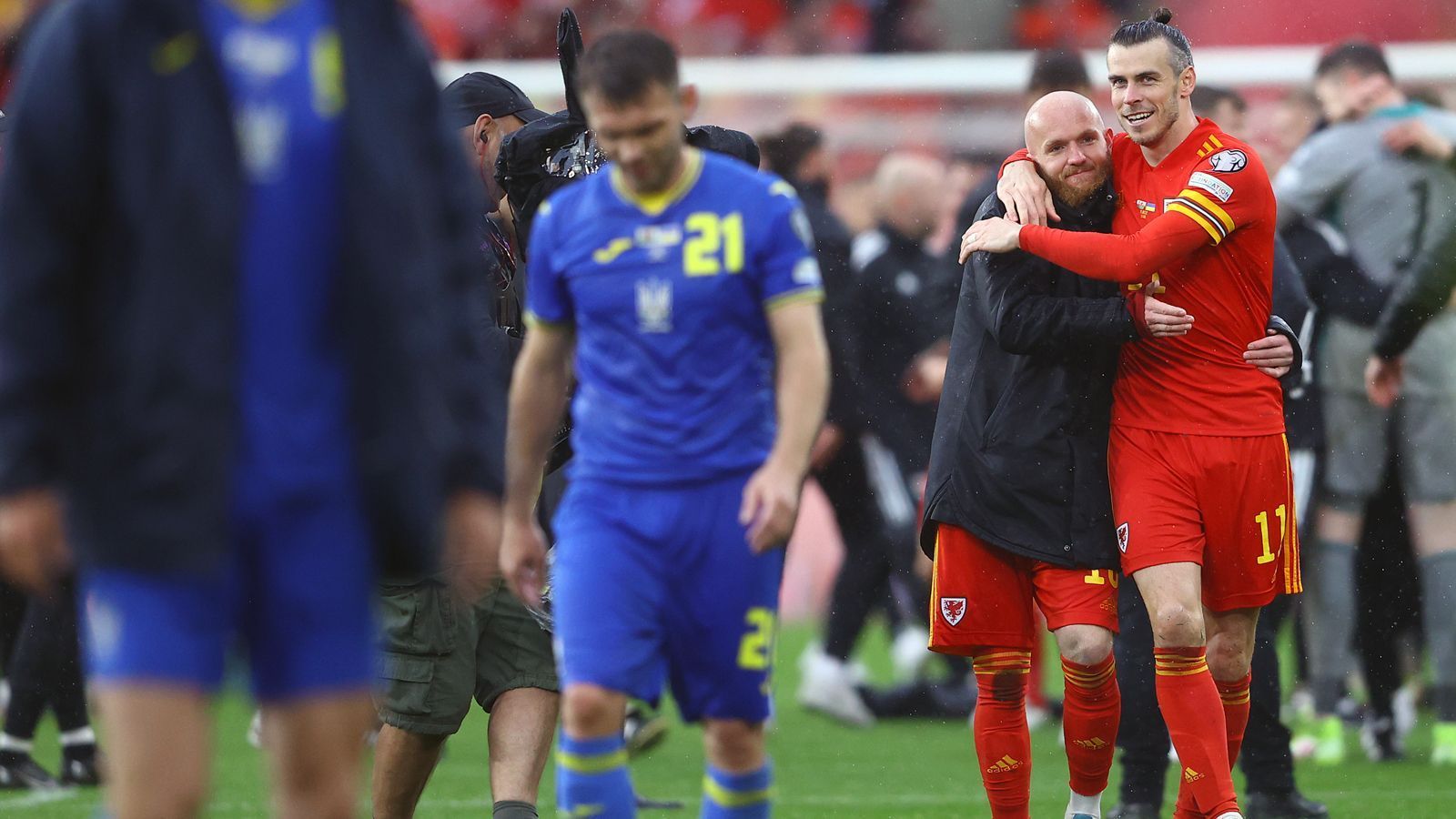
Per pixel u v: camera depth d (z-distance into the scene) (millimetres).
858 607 30016
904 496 30188
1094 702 16234
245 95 9094
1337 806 21219
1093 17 49781
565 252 12734
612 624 12516
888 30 50688
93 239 8938
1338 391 25344
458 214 9844
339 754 9469
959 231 24016
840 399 29797
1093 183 16359
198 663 9031
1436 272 24391
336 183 9273
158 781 8930
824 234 29844
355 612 9422
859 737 28359
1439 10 47031
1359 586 25938
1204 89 23453
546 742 16109
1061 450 16016
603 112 12094
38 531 8812
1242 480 16109
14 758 22609
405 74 9586
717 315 12406
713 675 12789
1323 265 25109
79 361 8938
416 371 9266
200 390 8766
